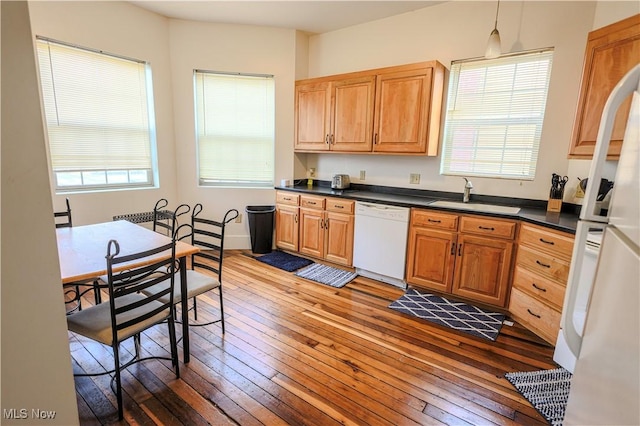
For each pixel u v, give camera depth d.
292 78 3.94
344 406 1.68
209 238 4.18
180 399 1.70
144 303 1.64
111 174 3.44
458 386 1.83
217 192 4.10
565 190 2.69
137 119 3.58
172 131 3.84
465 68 3.12
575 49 2.60
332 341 2.24
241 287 3.10
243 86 3.96
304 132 3.89
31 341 0.59
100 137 3.29
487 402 1.72
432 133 3.13
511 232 2.51
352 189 3.96
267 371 1.92
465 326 2.47
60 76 2.93
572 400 0.89
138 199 3.61
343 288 3.12
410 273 3.04
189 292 2.04
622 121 1.93
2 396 0.56
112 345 1.54
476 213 2.63
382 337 2.31
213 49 3.77
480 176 3.15
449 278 2.84
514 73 2.89
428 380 1.88
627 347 0.62
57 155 2.99
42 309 0.60
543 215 2.49
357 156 3.91
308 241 3.77
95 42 3.07
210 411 1.62
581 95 2.19
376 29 3.56
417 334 2.35
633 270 0.62
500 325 2.49
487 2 2.92
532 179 2.91
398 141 3.22
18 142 0.54
